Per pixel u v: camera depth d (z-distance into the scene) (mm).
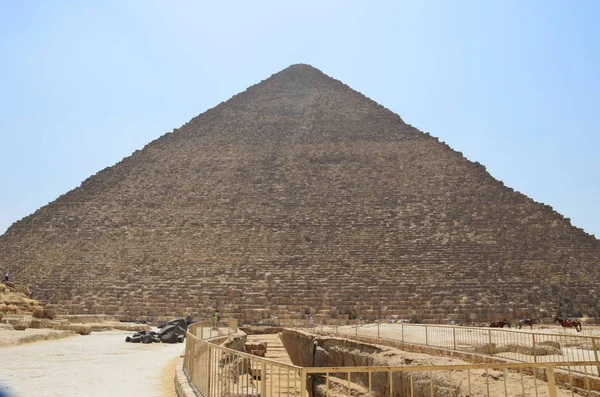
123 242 132875
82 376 30500
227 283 116312
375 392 31922
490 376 27312
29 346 47531
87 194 150875
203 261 124188
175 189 150875
